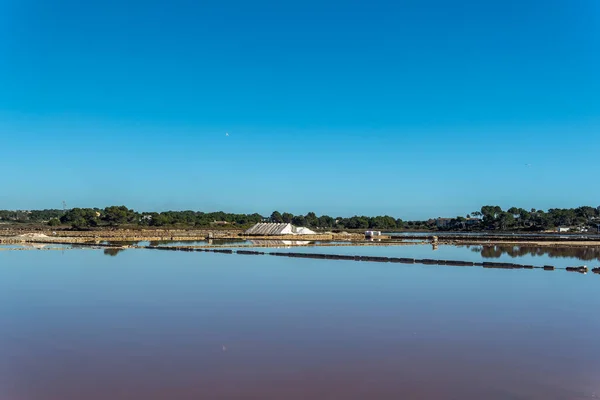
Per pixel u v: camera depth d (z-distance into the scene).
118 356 22.00
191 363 21.12
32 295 36.03
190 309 31.25
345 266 56.16
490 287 40.34
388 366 20.84
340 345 23.72
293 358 21.80
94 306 32.12
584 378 19.55
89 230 160.75
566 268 53.16
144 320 28.38
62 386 18.62
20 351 22.70
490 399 17.62
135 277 45.50
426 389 18.44
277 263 59.19
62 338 24.75
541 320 28.70
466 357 22.00
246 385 18.75
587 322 28.27
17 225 197.00
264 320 28.48
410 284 41.97
